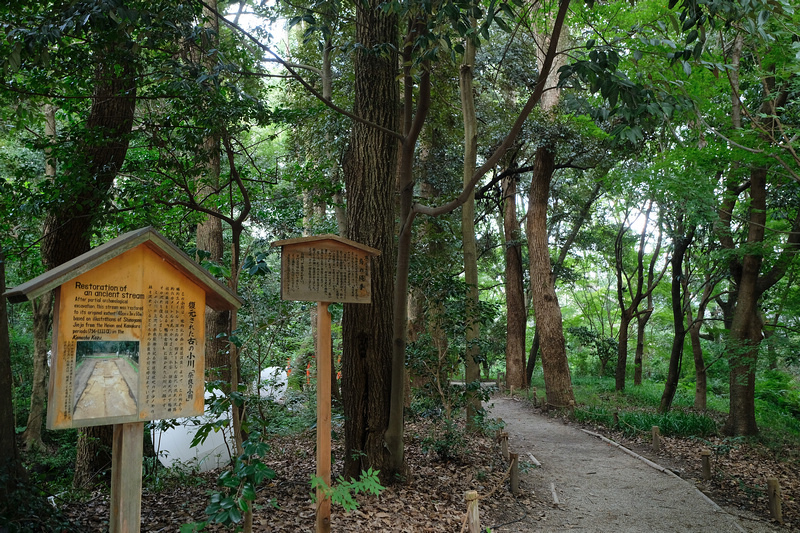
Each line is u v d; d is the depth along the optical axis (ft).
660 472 31.76
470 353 34.91
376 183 24.67
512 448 37.81
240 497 10.44
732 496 27.30
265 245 35.09
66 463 33.88
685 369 79.66
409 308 57.41
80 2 13.76
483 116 56.65
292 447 31.35
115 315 9.62
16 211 23.17
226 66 18.19
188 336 10.46
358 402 23.91
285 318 22.58
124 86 23.31
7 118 25.43
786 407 56.59
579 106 15.35
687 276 55.47
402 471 23.93
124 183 25.32
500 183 75.31
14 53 13.99
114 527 9.62
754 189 36.65
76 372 9.11
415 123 21.52
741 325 38.50
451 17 14.49
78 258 9.23
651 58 23.48
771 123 28.45
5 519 13.56
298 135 44.14
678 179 30.73
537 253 60.03
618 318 100.22
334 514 19.51
